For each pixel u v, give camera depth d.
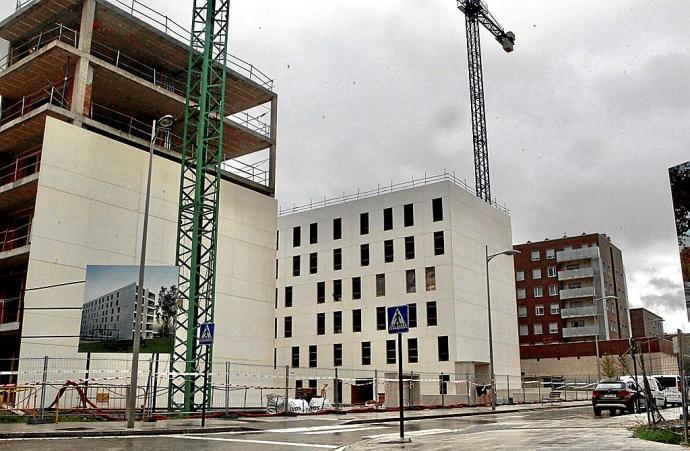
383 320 56.59
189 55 36.00
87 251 29.41
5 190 30.77
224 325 35.47
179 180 34.66
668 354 64.94
